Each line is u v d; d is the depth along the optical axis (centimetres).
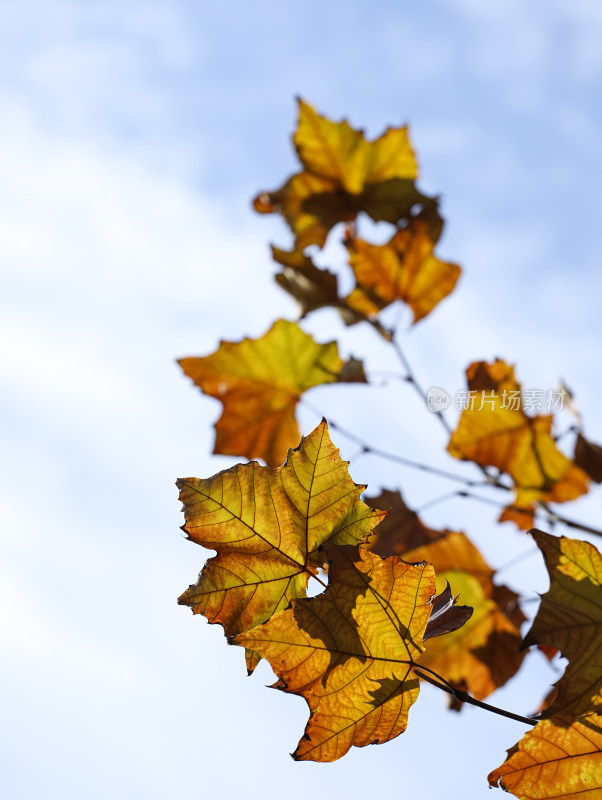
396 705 206
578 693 204
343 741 205
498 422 279
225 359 301
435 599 212
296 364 304
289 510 210
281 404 309
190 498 209
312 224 342
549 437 279
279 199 344
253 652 207
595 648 205
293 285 326
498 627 286
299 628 205
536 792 205
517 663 282
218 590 209
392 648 206
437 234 322
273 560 210
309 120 332
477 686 282
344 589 206
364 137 333
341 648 205
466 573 291
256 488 210
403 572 206
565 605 207
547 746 204
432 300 318
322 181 340
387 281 319
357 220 342
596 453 279
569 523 272
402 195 334
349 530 211
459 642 285
